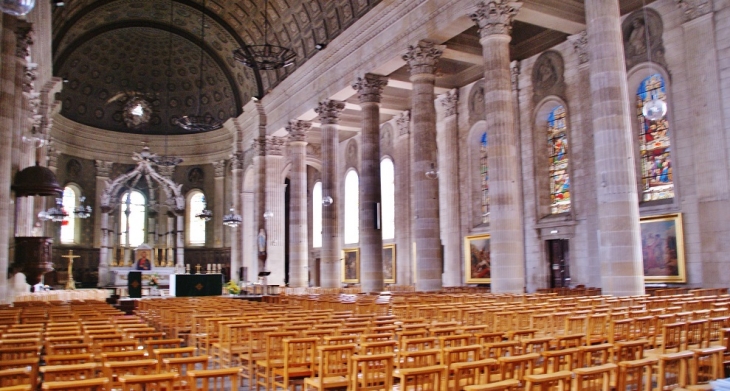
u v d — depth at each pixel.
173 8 48.66
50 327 12.38
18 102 25.77
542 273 31.72
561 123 31.59
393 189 44.25
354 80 35.16
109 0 45.78
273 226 47.53
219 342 12.62
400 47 31.00
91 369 7.23
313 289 37.91
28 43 26.19
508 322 13.98
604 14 20.91
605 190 20.38
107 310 19.70
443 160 39.25
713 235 23.50
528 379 6.32
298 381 10.55
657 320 11.47
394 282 42.78
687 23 24.77
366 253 32.84
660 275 25.67
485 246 34.94
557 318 13.57
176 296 36.06
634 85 27.56
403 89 41.03
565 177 31.22
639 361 7.12
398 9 31.11
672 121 25.53
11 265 24.58
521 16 27.30
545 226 31.53
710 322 10.76
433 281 28.25
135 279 36.62
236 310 18.03
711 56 23.84
